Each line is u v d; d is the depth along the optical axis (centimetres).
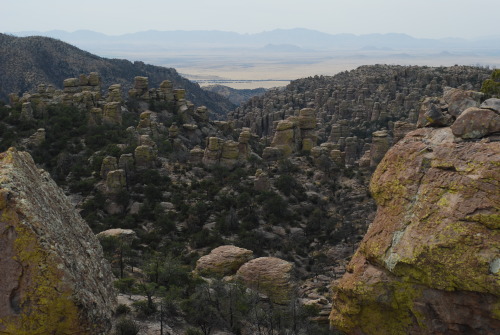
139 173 8788
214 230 7319
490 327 1237
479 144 1398
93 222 7112
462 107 1552
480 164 1343
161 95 14788
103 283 1570
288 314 3609
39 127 10412
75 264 1379
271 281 4312
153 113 13912
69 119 10912
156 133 11694
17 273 1216
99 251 1709
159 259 4356
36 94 12238
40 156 9231
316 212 8038
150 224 7425
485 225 1266
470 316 1265
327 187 9356
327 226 7862
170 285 3853
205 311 3219
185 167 9631
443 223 1330
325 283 5531
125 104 13950
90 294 1343
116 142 10319
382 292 1411
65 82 13538
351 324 1491
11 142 9412
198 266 4944
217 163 9938
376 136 10081
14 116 10675
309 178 9688
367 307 1450
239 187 8700
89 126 10925
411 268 1357
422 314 1344
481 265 1229
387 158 1594
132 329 2466
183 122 13838
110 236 5275
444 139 1495
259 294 4084
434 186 1407
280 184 8888
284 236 7544
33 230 1248
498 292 1192
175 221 7594
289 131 11131
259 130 19400
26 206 1273
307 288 5175
